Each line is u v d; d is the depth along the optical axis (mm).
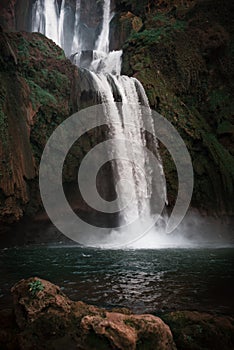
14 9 27188
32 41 16922
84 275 8172
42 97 15617
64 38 33125
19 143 13852
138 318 4059
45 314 4270
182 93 21031
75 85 17109
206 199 18375
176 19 23859
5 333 4305
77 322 4180
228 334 4340
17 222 13820
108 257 10977
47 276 8086
